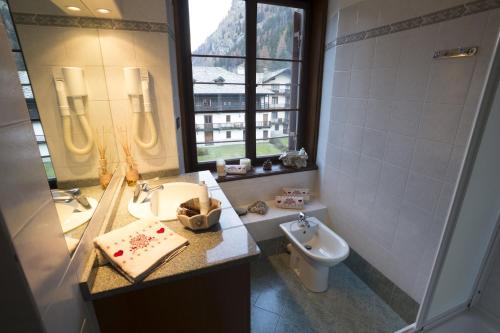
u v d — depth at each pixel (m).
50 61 0.93
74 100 1.08
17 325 0.49
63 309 0.61
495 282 1.37
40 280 0.51
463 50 1.17
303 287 1.92
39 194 0.55
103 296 0.76
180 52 1.84
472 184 1.08
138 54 1.46
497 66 0.93
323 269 1.83
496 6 1.04
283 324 1.64
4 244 0.43
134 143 1.59
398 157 1.57
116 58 1.43
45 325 0.52
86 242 0.85
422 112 1.39
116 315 0.83
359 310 1.74
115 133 1.51
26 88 0.75
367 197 1.85
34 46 0.83
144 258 0.83
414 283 1.57
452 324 1.39
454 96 1.24
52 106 0.90
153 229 1.00
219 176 2.13
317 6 2.10
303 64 2.29
